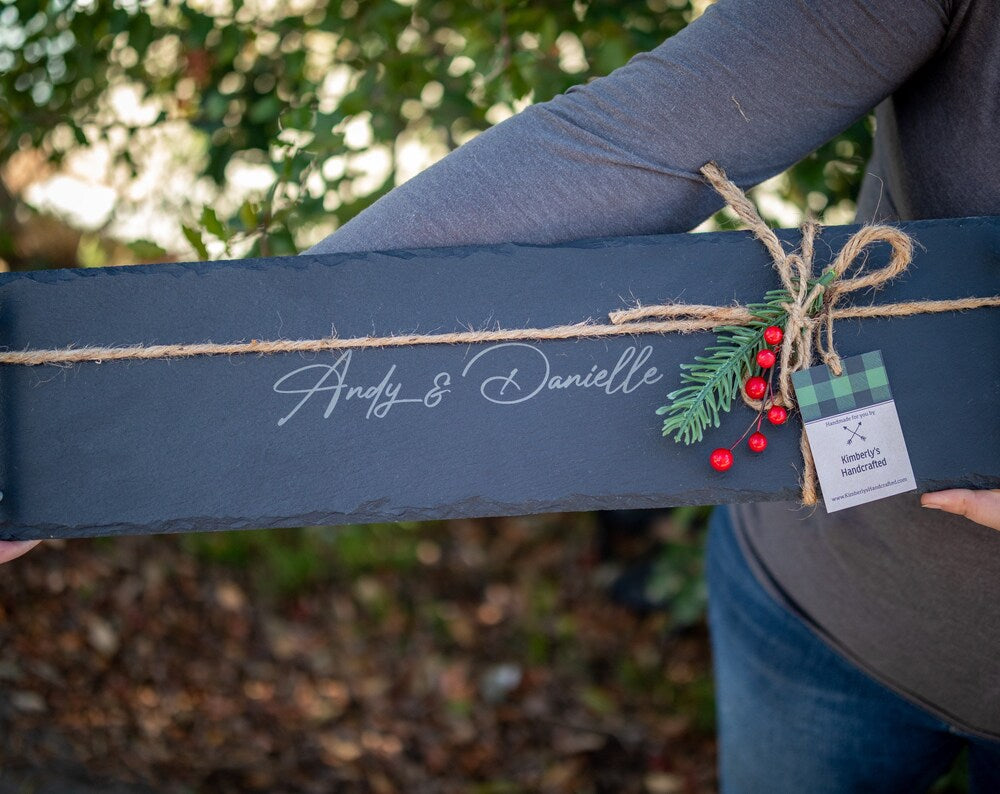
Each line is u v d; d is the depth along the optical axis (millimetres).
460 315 753
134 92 1308
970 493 733
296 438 751
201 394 750
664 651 1698
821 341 748
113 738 1484
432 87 1227
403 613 1799
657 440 749
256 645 1702
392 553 1909
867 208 862
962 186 750
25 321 748
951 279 749
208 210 908
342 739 1531
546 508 749
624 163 731
